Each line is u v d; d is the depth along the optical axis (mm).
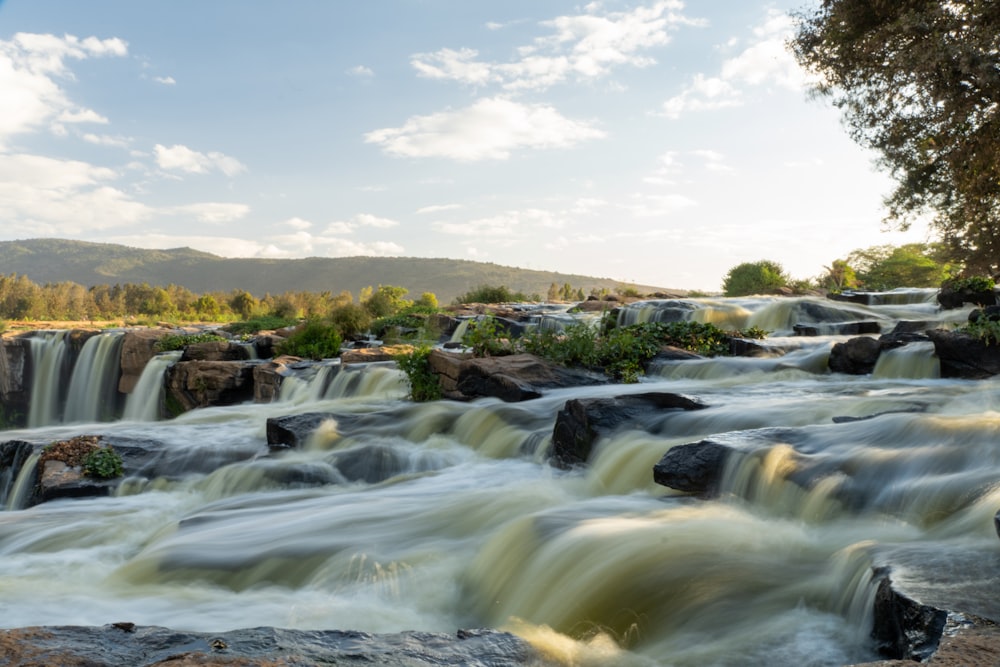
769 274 46500
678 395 11492
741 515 6898
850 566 4895
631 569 5605
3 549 9125
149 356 31984
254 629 3262
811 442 7871
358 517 8492
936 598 3811
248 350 31188
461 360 17750
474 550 7160
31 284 197375
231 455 13688
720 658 4250
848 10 22406
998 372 14141
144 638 3102
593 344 18953
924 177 23078
